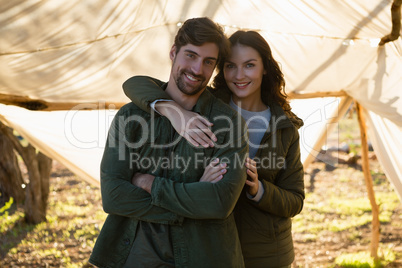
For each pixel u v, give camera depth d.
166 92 2.33
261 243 2.56
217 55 2.19
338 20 3.87
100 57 3.88
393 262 5.54
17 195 8.91
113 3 3.28
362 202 8.43
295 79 4.70
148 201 2.12
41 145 5.04
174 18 3.87
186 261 2.15
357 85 4.60
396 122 4.46
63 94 4.28
